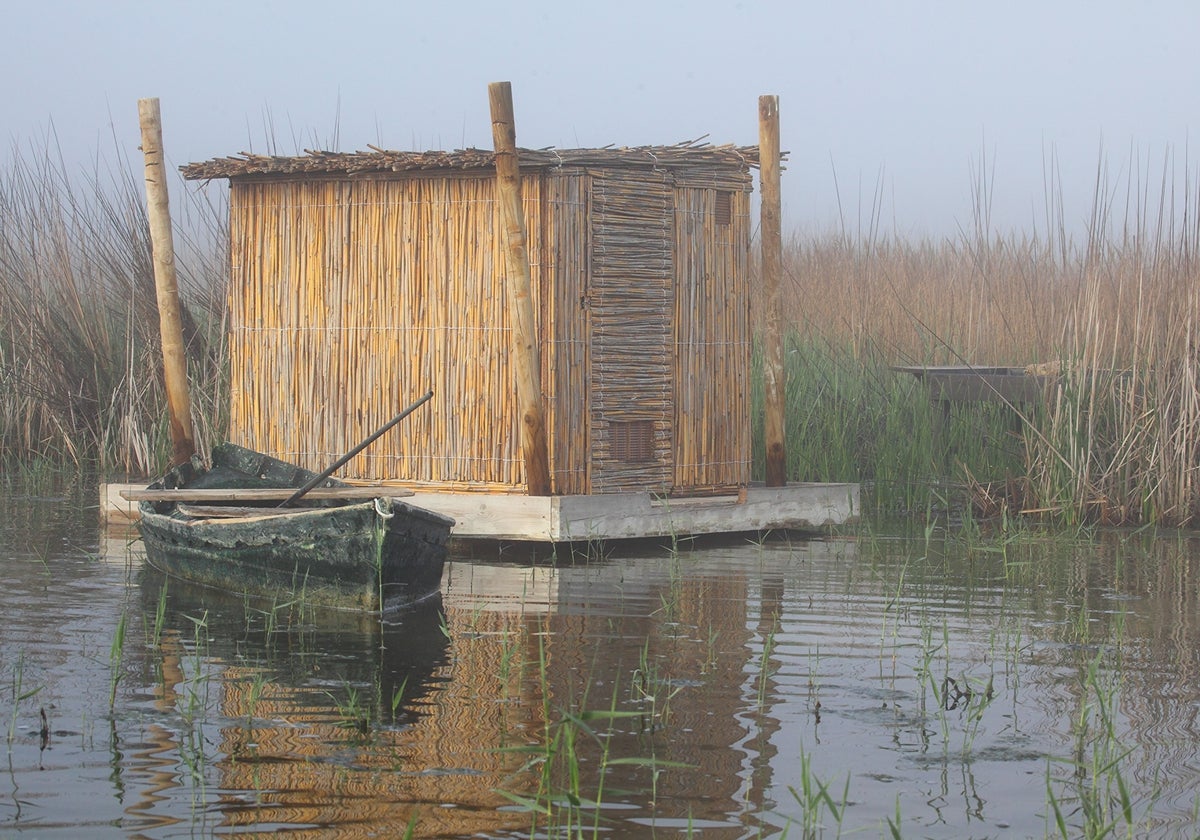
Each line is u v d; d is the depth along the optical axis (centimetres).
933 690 782
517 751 668
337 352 1300
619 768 654
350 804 602
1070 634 920
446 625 934
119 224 1748
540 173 1205
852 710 745
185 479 1227
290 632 913
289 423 1325
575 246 1214
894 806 612
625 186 1241
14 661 829
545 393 1209
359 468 1296
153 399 1670
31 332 1748
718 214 1312
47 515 1393
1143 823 598
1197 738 708
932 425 1541
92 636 897
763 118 1305
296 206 1316
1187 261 1415
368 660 838
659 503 1220
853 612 979
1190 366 1384
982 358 1795
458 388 1246
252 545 1026
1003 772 656
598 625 934
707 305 1305
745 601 1012
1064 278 1560
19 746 671
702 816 598
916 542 1291
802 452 1487
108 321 1786
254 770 641
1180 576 1122
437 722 715
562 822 587
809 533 1352
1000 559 1197
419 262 1261
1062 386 1429
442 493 1232
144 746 673
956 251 2097
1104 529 1358
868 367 1703
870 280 1906
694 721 723
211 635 905
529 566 1148
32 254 1766
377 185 1277
